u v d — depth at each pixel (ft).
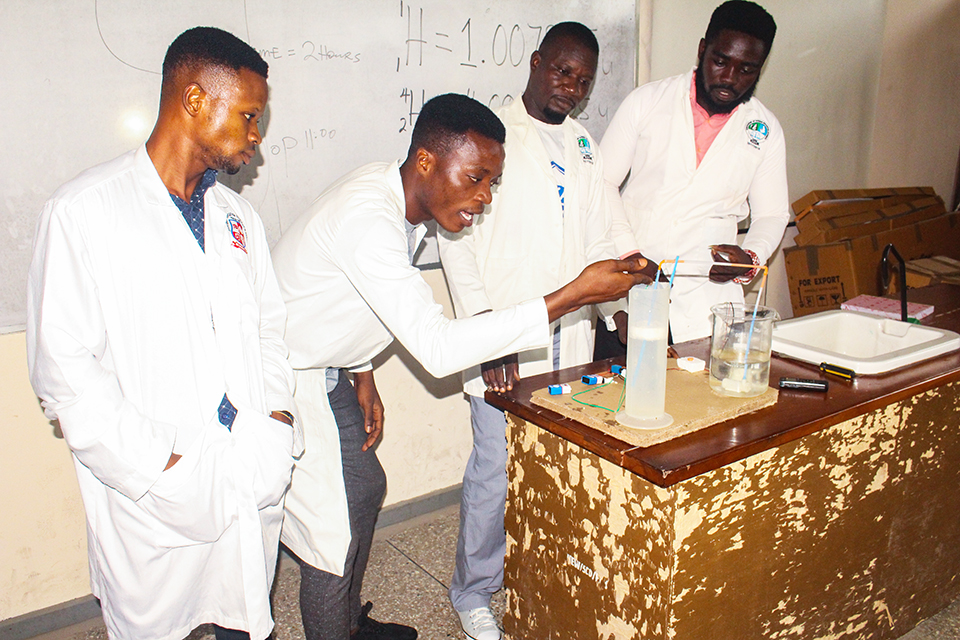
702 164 7.17
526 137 6.06
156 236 3.84
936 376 4.99
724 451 3.88
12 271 5.72
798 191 11.57
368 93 6.97
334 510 5.05
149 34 5.82
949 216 11.96
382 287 4.33
